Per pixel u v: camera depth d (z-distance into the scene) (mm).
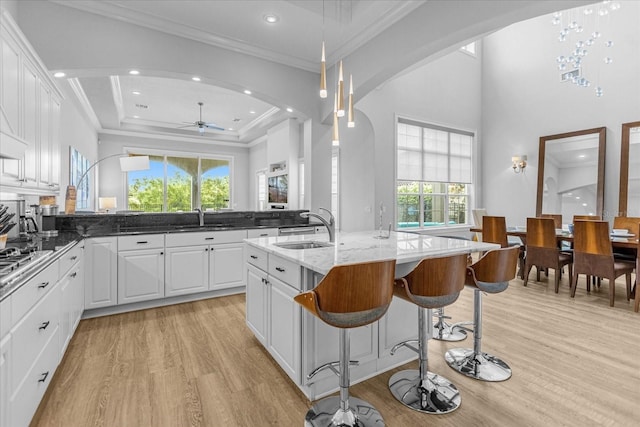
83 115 5672
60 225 3455
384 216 5863
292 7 3076
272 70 4160
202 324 2965
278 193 7008
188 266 3566
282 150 6844
